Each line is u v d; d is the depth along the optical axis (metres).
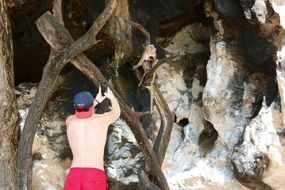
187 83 8.27
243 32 7.25
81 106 5.43
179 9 7.98
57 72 5.96
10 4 7.51
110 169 7.77
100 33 7.81
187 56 8.39
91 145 5.30
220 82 7.60
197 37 8.36
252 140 6.95
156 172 6.37
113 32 7.80
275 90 6.98
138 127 6.16
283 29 6.70
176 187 7.49
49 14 5.80
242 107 7.48
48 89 6.01
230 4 7.16
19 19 7.75
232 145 7.43
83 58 5.95
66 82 8.44
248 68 7.41
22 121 7.77
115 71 8.22
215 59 7.69
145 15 7.89
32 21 7.78
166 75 8.23
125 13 7.76
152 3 7.90
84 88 8.40
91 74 6.00
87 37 5.79
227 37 7.59
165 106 6.71
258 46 6.98
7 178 5.93
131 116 6.14
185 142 7.88
